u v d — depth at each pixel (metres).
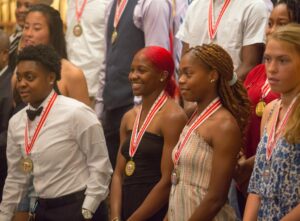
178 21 9.48
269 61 5.61
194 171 6.30
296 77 5.54
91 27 10.00
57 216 6.98
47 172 6.98
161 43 9.17
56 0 10.36
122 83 9.29
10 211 7.39
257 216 5.71
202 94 6.42
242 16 8.39
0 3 11.50
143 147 6.84
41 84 7.02
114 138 9.42
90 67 9.96
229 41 8.43
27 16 8.62
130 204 6.90
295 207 5.34
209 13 8.61
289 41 5.50
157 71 6.94
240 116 6.48
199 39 8.64
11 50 9.59
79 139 6.98
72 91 8.20
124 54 9.30
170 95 7.11
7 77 8.89
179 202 6.34
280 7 7.16
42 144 6.95
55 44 8.60
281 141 5.50
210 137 6.27
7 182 7.39
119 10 9.39
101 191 7.01
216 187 6.19
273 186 5.52
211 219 6.21
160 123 6.84
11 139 7.24
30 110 7.08
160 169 6.85
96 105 9.63
